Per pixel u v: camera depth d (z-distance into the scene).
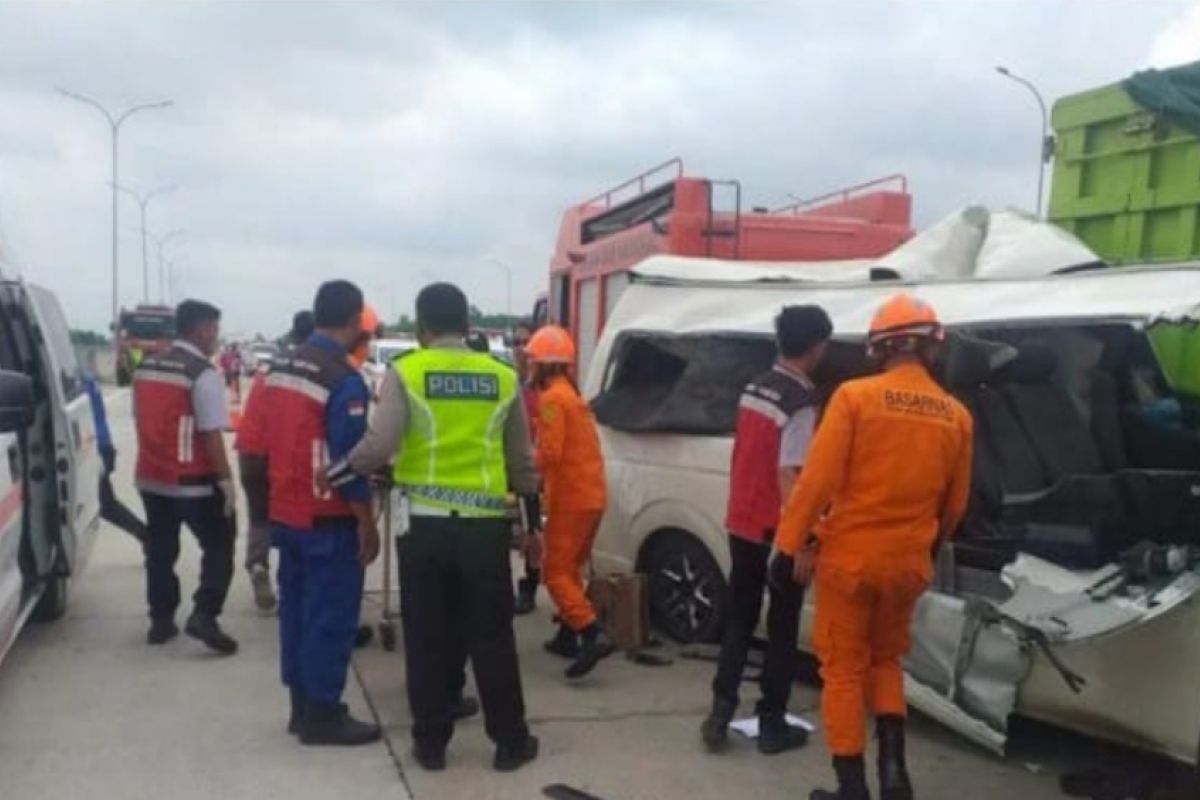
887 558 4.23
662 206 9.72
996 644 4.68
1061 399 5.28
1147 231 6.08
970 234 6.43
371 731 5.18
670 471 6.53
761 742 5.10
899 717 4.42
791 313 4.95
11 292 6.17
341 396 4.98
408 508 4.82
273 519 5.15
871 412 4.20
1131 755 5.04
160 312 43.19
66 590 7.13
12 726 5.31
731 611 5.12
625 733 5.34
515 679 4.88
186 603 7.71
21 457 5.81
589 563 7.21
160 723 5.38
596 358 7.30
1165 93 5.95
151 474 6.43
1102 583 4.33
